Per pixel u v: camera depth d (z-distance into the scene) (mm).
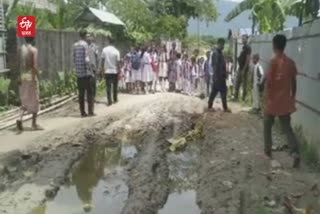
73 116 13992
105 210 7109
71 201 7484
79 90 13852
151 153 9953
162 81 22250
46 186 7906
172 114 14641
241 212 6512
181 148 10781
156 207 7113
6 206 7000
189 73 20500
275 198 7062
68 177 8727
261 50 16562
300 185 7598
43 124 12617
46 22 19188
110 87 16453
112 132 12102
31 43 11703
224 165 8773
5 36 14672
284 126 8766
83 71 13727
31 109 11617
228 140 10766
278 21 17422
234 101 17641
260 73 14086
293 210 6598
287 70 8695
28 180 8188
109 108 15750
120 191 7953
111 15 28672
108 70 16406
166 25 36656
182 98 18594
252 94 15312
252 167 8578
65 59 18672
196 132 11820
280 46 8750
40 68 15930
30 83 11523
